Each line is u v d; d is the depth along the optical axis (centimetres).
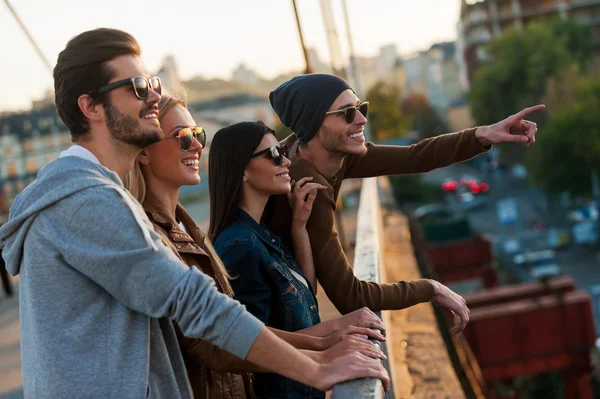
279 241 253
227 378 220
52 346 170
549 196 6738
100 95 183
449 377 629
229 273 235
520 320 1336
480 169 10494
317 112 280
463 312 287
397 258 1170
